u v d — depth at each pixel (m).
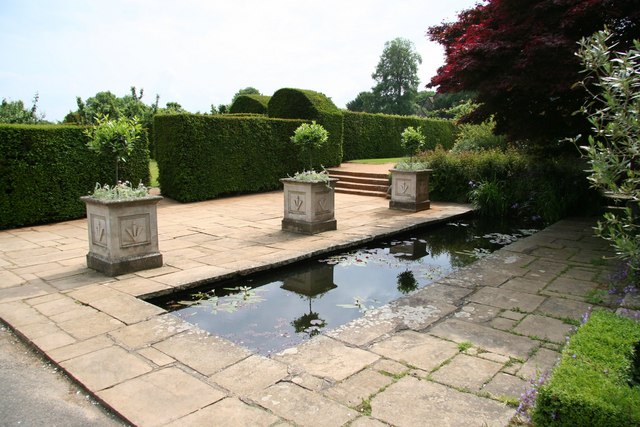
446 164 11.19
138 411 2.40
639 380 2.25
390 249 6.84
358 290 4.95
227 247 6.33
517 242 6.64
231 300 4.57
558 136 8.73
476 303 4.11
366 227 7.76
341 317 4.14
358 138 19.00
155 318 3.74
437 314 3.85
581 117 7.91
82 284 4.64
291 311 4.29
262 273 5.37
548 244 6.49
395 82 51.66
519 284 4.66
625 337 2.45
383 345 3.24
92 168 9.29
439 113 41.81
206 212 9.67
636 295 3.97
